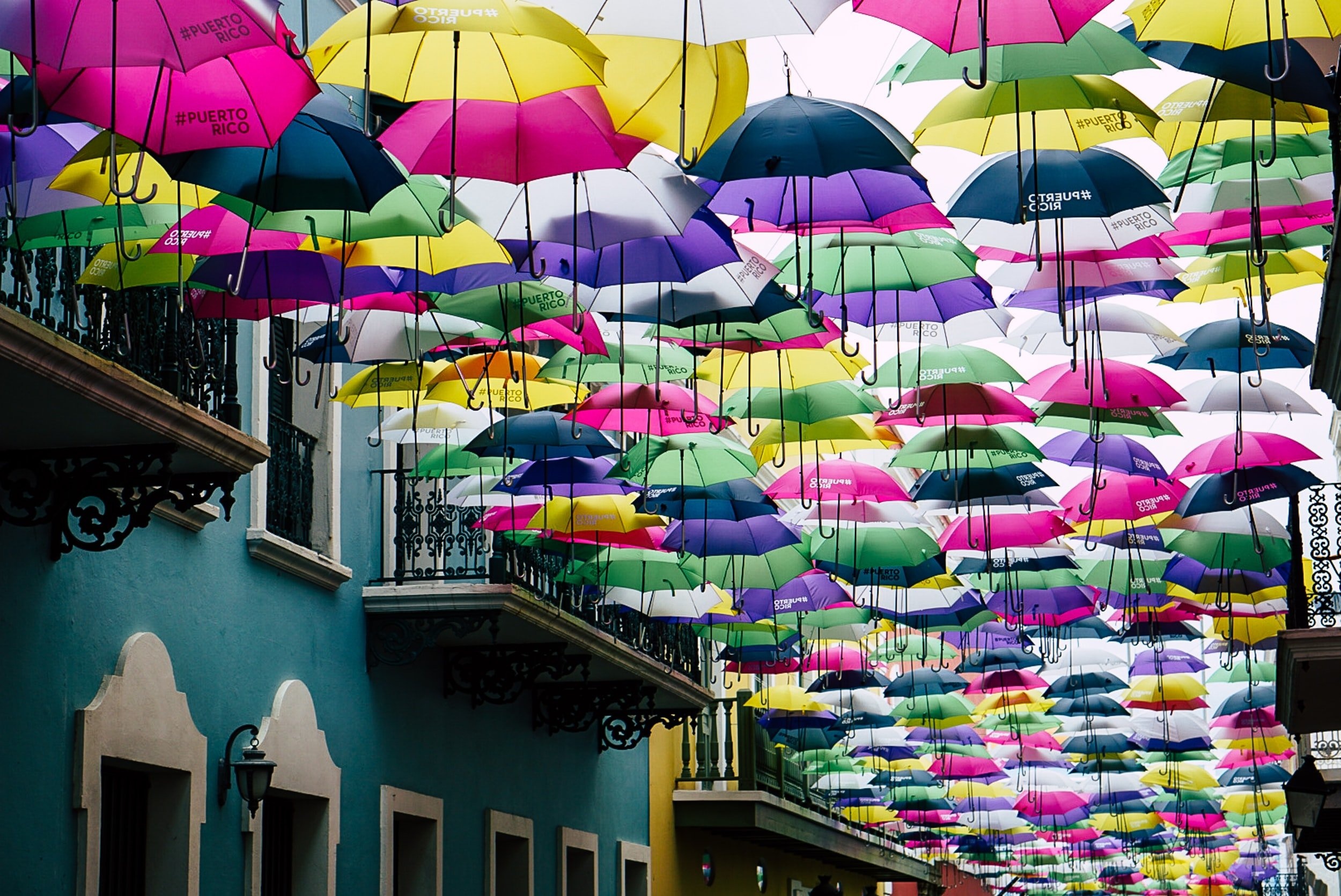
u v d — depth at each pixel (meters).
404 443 12.30
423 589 11.99
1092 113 6.91
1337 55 6.05
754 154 6.22
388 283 7.25
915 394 10.27
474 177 6.02
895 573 13.32
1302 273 8.88
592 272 7.39
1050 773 30.06
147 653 8.84
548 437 9.56
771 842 25.84
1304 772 14.21
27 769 7.70
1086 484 12.11
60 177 5.68
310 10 11.49
